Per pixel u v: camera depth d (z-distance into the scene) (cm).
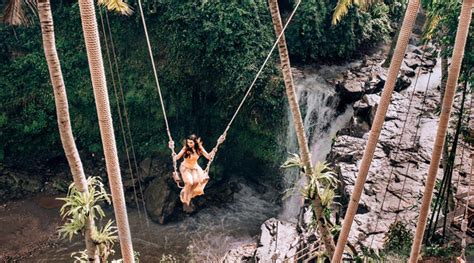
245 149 2661
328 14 2705
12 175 2534
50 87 2589
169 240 2294
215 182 2639
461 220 1462
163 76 2608
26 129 2550
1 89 2534
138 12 2511
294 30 2672
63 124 944
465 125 1755
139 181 2448
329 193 1281
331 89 2522
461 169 1739
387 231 1596
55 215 2400
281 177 2584
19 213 2394
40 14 863
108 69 2644
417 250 1073
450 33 1391
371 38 2950
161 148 2622
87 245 1054
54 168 2642
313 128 2522
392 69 844
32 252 2177
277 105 2506
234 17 2477
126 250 903
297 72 2650
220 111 2622
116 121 2662
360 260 1392
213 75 2564
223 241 2288
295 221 2345
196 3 2481
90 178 1102
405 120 2203
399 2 3039
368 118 2277
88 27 756
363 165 919
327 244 1320
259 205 2564
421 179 1845
